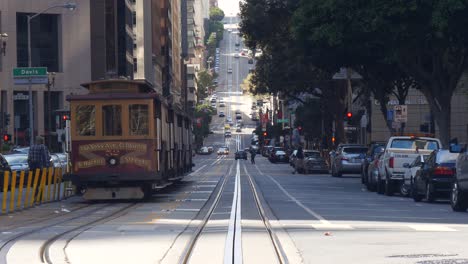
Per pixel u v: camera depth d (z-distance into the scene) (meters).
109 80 29.12
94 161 28.48
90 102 28.61
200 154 156.12
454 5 34.62
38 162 31.67
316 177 56.50
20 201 27.91
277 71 66.81
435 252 14.18
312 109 83.81
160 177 28.67
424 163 29.58
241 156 118.75
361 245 15.45
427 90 41.69
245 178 54.38
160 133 29.53
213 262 13.25
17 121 65.25
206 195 34.09
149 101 28.42
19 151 48.56
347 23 37.94
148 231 18.58
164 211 25.16
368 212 24.41
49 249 15.33
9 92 81.50
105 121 28.55
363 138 75.38
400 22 36.59
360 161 54.25
